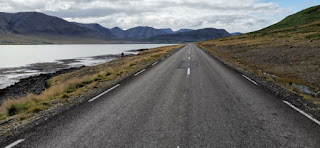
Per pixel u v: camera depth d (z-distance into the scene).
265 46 29.61
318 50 18.45
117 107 6.13
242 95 7.30
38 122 5.16
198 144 3.79
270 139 3.99
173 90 8.17
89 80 11.49
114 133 4.31
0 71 33.81
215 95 7.32
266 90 8.09
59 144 3.90
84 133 4.35
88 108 6.14
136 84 9.59
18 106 6.92
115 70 15.60
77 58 59.00
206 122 4.84
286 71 12.82
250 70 13.44
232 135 4.16
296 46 23.59
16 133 4.53
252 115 5.29
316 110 5.70
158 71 13.61
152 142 3.88
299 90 8.22
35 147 3.81
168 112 5.57
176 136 4.12
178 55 27.78
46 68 37.03
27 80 23.91
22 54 87.38
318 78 10.31
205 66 15.70
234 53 27.78
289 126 4.59
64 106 6.57
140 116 5.30
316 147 3.69
